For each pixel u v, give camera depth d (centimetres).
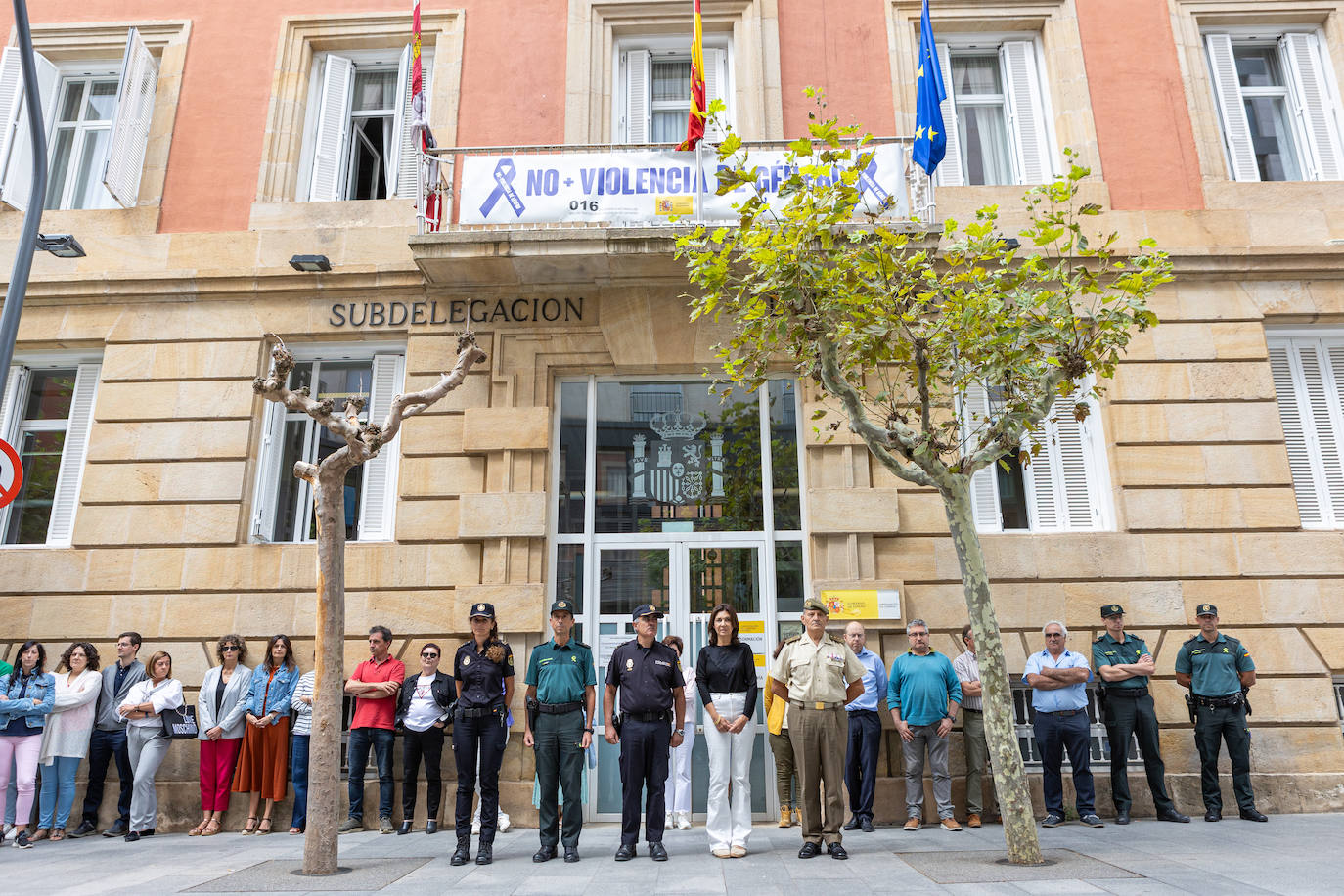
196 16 1102
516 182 942
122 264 1009
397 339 994
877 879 543
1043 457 948
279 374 621
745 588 916
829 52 1057
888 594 873
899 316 668
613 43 1094
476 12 1092
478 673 669
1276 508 902
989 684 611
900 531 900
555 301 976
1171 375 937
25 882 590
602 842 737
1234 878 521
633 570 927
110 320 1000
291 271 989
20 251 673
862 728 794
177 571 918
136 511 938
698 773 861
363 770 821
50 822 803
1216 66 1070
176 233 1020
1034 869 561
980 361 674
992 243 671
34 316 1002
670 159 944
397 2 1101
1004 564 889
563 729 659
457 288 977
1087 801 774
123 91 1006
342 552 648
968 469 645
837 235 709
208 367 978
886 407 857
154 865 654
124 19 1102
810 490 909
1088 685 855
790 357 927
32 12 1112
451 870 611
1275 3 1061
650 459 958
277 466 980
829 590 877
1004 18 1072
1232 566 884
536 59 1069
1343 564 884
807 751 641
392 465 975
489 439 929
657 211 931
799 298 664
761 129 1017
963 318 638
